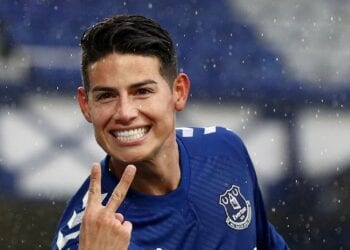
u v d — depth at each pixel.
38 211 17.52
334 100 18.92
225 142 7.68
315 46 19.64
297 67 19.30
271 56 19.44
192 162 7.38
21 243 17.39
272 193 18.09
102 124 6.56
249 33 19.72
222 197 7.39
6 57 18.48
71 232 6.82
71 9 19.47
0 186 17.42
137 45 6.48
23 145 17.67
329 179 18.25
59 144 17.75
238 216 7.43
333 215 18.06
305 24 19.94
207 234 7.28
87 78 6.62
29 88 18.14
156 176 6.96
